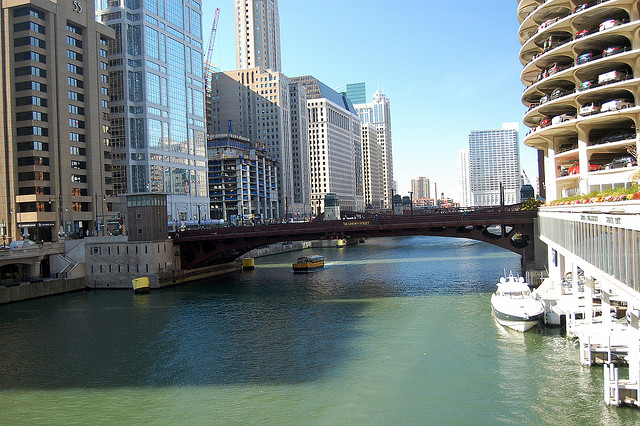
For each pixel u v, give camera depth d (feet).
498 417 117.91
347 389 138.00
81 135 450.71
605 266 118.01
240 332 202.90
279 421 120.37
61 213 418.51
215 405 131.23
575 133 250.16
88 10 459.73
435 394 132.16
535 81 273.75
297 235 338.54
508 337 178.29
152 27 602.03
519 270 348.79
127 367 164.14
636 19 197.06
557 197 259.19
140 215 331.16
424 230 316.40
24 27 407.23
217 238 341.82
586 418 114.83
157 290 319.68
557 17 236.02
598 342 145.48
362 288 299.17
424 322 205.46
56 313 249.96
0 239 401.70
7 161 405.80
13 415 129.18
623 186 211.41
